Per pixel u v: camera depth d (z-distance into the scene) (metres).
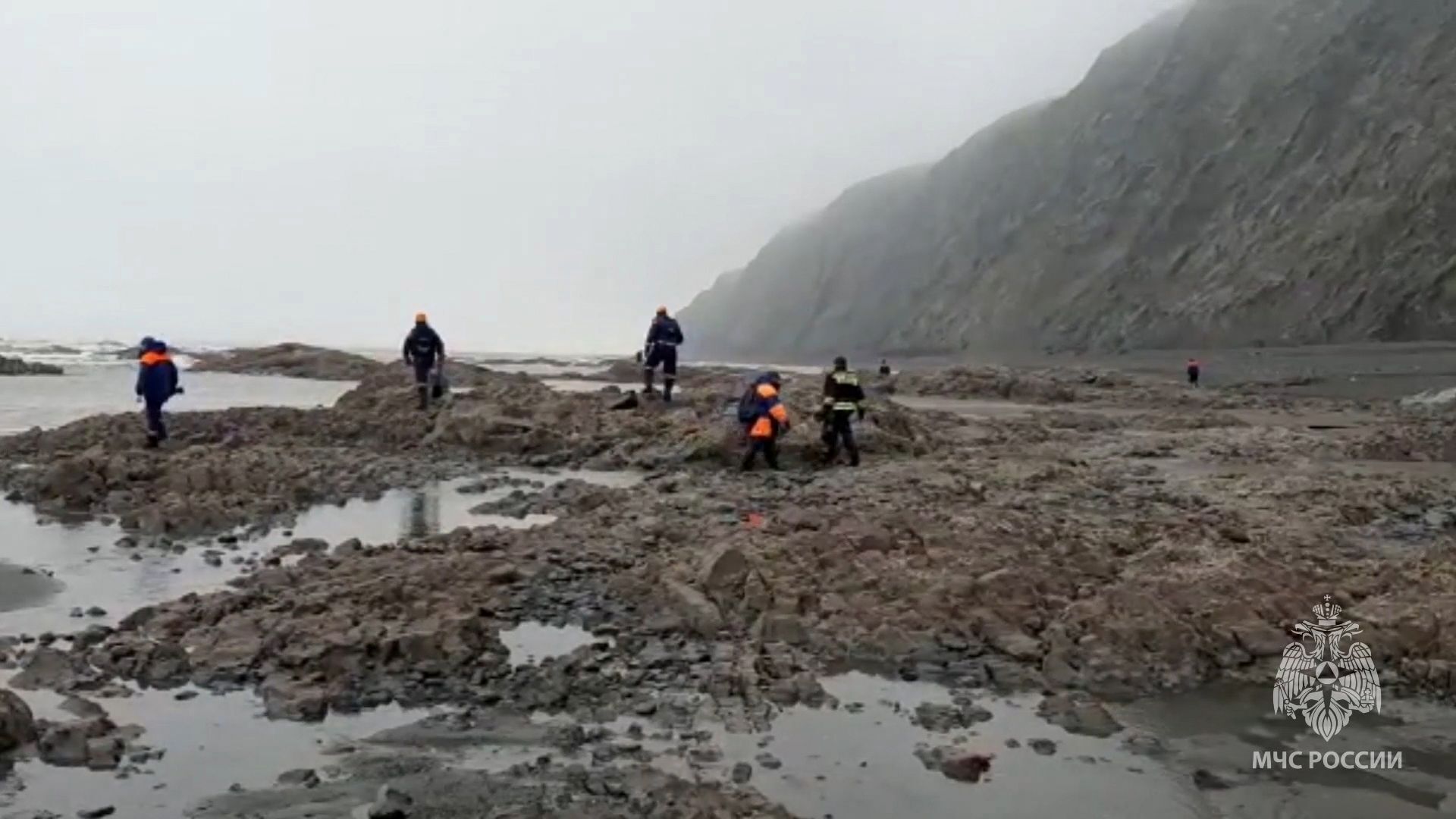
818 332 131.38
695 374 57.16
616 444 21.78
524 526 14.36
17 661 8.47
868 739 7.17
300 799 6.08
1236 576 10.06
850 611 9.58
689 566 10.92
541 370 72.88
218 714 7.42
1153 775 6.66
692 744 7.02
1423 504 16.05
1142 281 87.62
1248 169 87.56
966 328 100.62
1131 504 15.37
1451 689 8.08
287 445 22.56
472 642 8.73
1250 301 76.62
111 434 22.73
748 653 8.82
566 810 5.89
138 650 8.47
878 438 21.58
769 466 19.62
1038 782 6.52
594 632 9.38
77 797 6.06
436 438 22.78
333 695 7.67
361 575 10.73
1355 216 75.19
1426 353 59.53
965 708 7.75
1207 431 28.91
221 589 10.69
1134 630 8.84
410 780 6.32
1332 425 31.34
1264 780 6.59
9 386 49.03
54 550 12.70
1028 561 10.98
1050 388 43.53
